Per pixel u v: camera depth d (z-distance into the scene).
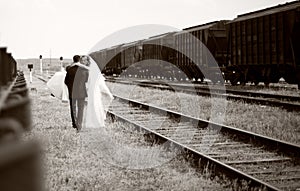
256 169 7.76
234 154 9.01
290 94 21.59
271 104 16.69
